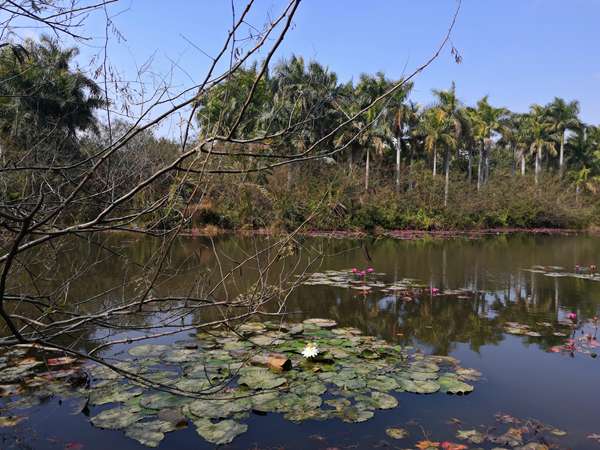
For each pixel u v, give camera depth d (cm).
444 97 3016
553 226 3550
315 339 584
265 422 372
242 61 191
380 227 2573
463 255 1606
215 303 289
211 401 399
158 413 379
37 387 427
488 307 800
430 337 624
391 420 379
